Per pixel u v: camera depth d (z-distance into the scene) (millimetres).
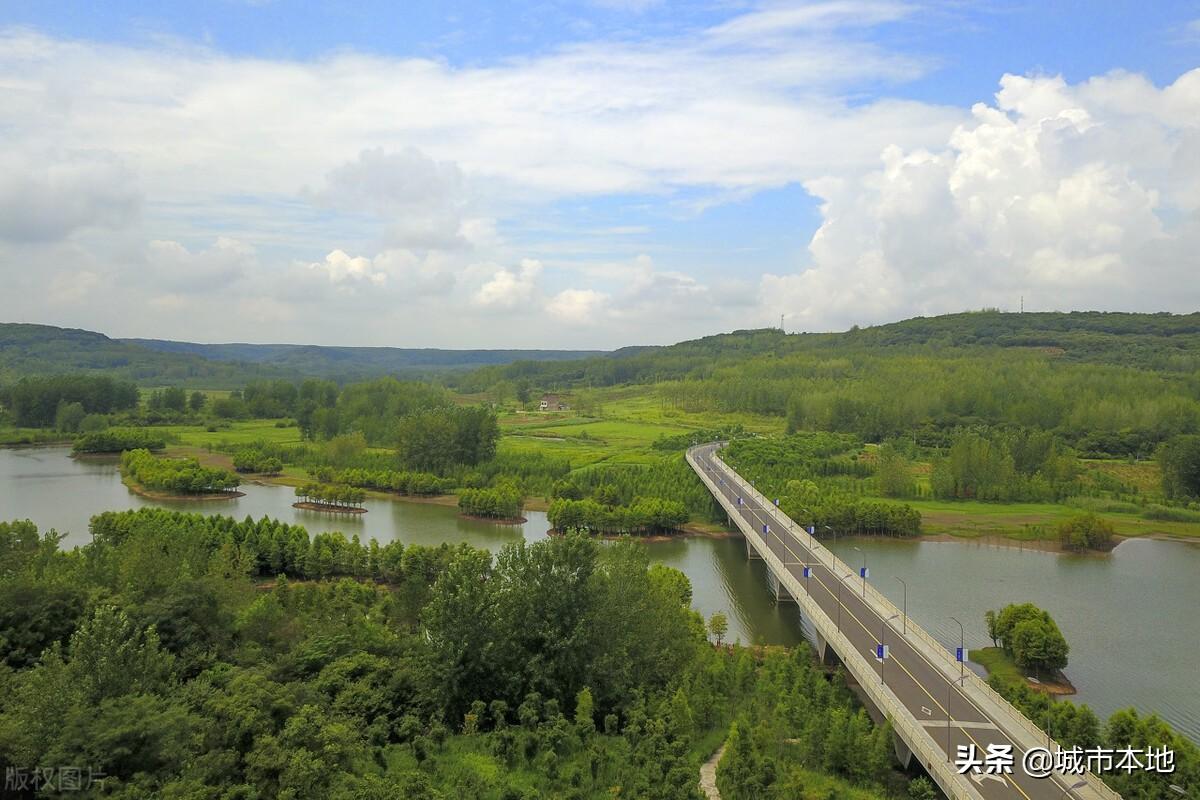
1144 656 130875
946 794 74062
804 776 80812
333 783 63688
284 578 133250
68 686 63812
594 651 93375
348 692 83938
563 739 82250
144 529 145000
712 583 173375
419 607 112438
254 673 78250
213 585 99938
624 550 107625
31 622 84875
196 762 62094
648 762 77625
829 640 113188
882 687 94625
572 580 93438
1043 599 162000
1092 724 86688
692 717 91250
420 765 74938
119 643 71438
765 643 135125
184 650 86250
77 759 56125
